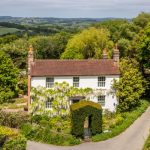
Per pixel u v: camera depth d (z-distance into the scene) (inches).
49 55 4997.5
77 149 1748.3
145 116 2225.6
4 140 1708.9
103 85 2314.2
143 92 2466.8
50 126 2005.4
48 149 1748.3
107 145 1798.7
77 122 1889.8
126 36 4810.5
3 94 2640.3
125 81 2301.9
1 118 2068.2
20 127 2004.2
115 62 2397.9
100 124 1936.5
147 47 2541.8
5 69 2652.6
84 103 1934.1
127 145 1787.6
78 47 3767.2
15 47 4168.3
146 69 2726.4
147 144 1718.8
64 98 2252.7
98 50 3678.6
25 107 2364.7
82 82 2282.2
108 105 2329.0
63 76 2246.6
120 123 2053.4
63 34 5492.1
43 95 2226.9
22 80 3159.5
